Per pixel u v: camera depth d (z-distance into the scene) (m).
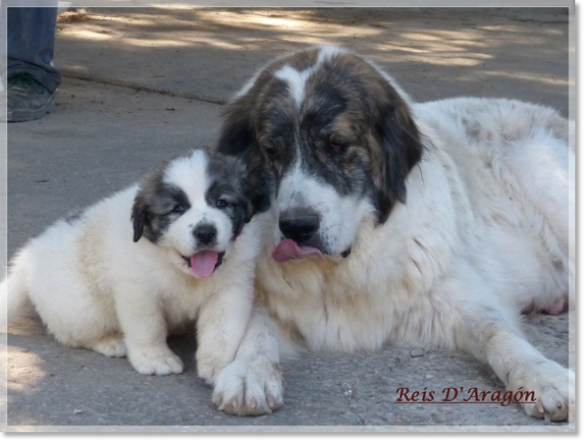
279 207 2.59
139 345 2.56
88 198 3.24
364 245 2.65
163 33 6.01
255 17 6.74
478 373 2.61
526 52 5.88
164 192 2.49
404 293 2.69
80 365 2.58
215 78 4.85
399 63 5.39
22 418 2.42
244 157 2.68
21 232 3.02
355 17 6.91
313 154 2.61
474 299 2.68
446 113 3.03
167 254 2.51
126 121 4.02
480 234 2.84
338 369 2.63
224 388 2.48
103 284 2.57
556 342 2.73
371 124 2.64
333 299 2.68
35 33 3.96
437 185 2.73
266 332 2.60
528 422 2.46
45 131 3.82
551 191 2.92
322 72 2.65
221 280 2.55
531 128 3.01
